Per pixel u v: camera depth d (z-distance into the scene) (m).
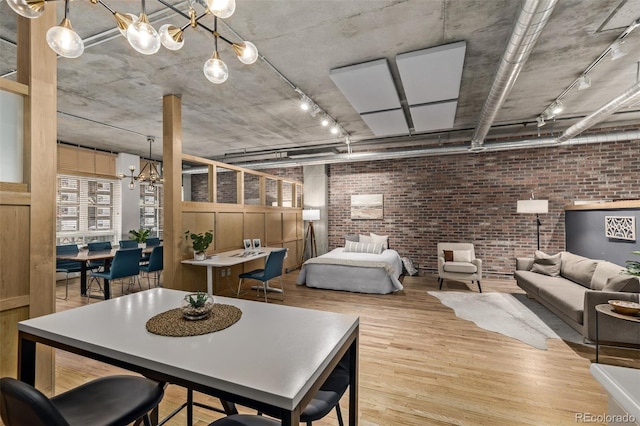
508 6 2.30
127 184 7.23
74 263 5.50
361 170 7.35
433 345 3.10
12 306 1.92
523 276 4.66
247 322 1.45
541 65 3.22
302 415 1.18
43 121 2.10
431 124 5.00
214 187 4.73
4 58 2.95
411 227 6.86
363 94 3.74
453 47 2.79
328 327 1.39
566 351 2.95
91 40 2.64
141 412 1.23
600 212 4.53
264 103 4.31
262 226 6.03
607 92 3.95
